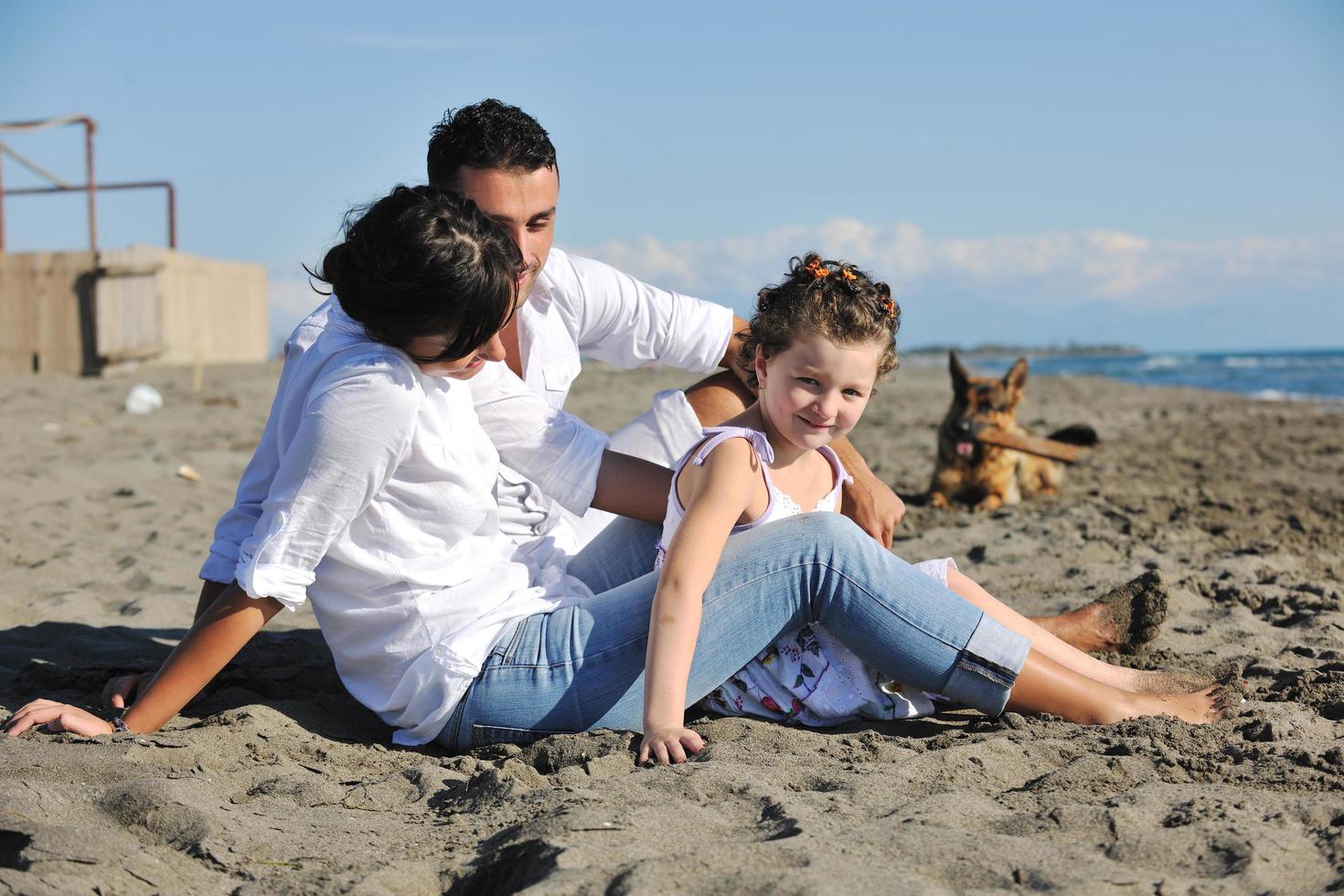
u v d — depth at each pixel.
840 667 2.66
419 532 2.49
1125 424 13.78
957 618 2.54
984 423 6.70
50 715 2.48
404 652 2.52
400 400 2.32
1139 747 2.38
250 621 2.44
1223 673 3.00
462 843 1.99
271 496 2.39
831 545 2.51
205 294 18.86
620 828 1.93
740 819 2.01
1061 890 1.72
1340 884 1.77
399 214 2.22
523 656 2.50
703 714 2.75
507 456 2.78
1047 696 2.60
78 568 4.45
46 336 16.48
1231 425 13.59
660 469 2.85
